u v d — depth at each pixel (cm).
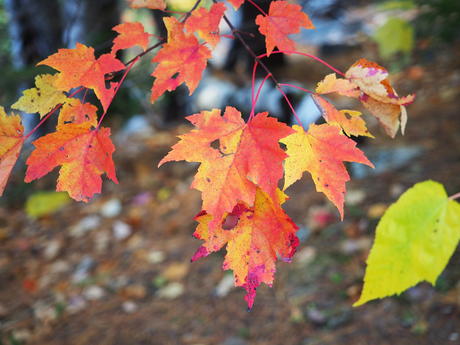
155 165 256
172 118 314
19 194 237
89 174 45
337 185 44
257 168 42
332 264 158
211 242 44
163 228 203
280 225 43
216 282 166
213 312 152
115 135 298
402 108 47
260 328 140
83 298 168
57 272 186
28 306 168
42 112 45
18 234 215
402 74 298
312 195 196
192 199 219
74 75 46
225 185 42
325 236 171
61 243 205
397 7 93
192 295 161
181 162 256
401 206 41
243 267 44
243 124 43
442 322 125
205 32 45
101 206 227
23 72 158
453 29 181
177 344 140
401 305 135
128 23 47
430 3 143
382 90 47
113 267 184
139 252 189
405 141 219
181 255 182
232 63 339
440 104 250
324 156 44
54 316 160
